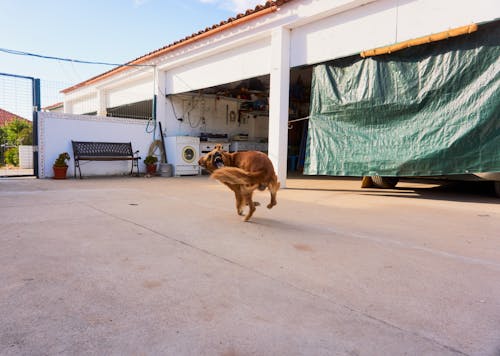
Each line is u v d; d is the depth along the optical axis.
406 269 2.90
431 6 6.59
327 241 3.75
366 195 7.57
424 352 1.72
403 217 5.12
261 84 13.99
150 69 13.61
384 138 7.49
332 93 8.25
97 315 2.04
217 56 11.02
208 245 3.52
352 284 2.57
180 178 11.80
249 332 1.88
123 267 2.84
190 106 14.23
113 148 12.18
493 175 6.77
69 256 3.08
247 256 3.19
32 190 7.56
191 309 2.14
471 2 6.14
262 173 4.45
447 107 6.66
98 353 1.67
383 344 1.79
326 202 6.56
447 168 6.70
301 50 8.62
